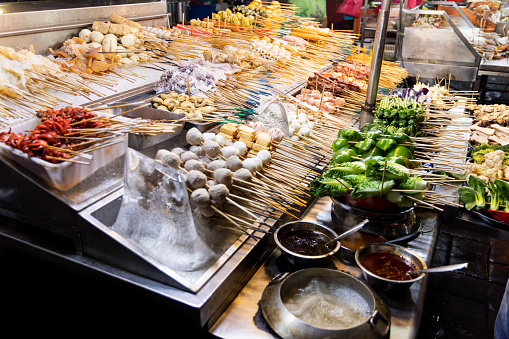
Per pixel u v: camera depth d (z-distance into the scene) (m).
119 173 1.00
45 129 0.92
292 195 1.07
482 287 1.56
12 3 1.43
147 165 0.83
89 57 1.50
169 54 1.80
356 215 1.03
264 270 0.92
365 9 3.13
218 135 1.14
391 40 3.51
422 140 1.38
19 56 1.27
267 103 1.46
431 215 1.18
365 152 1.12
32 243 0.90
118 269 0.82
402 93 1.98
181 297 0.75
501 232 1.20
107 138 0.95
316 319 0.75
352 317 0.75
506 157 1.52
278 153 1.21
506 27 3.17
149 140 1.11
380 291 0.85
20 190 0.88
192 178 0.89
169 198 0.83
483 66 2.72
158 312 0.78
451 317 1.42
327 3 3.64
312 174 1.19
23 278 0.95
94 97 1.34
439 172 1.37
